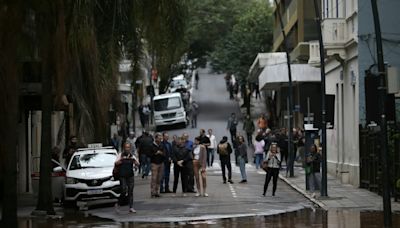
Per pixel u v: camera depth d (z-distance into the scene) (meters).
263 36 84.44
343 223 19.70
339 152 36.94
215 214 22.62
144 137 39.22
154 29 23.95
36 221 21.62
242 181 35.75
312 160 29.61
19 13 17.45
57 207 26.56
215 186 33.88
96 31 23.48
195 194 29.75
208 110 86.25
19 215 23.41
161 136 30.73
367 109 18.31
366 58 31.28
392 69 18.11
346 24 34.03
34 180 29.59
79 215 23.45
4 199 17.28
